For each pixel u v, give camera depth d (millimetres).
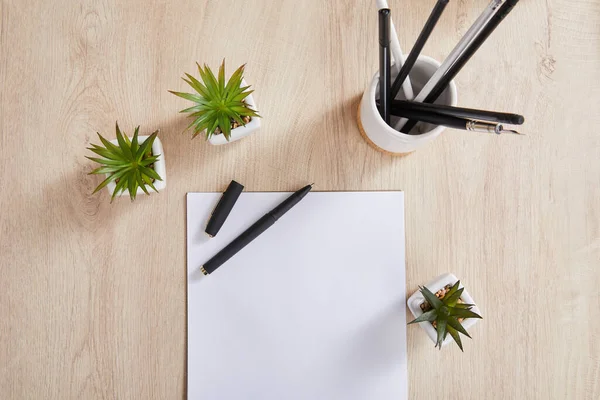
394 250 688
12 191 679
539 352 696
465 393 688
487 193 699
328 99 693
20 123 680
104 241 678
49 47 683
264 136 688
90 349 673
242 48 691
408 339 687
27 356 672
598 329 700
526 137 704
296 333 681
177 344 677
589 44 700
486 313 695
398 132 588
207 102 590
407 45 700
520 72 698
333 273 684
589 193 699
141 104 685
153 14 686
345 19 695
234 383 676
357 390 681
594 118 706
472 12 703
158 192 677
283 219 682
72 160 684
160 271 678
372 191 689
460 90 703
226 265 678
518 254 700
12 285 674
